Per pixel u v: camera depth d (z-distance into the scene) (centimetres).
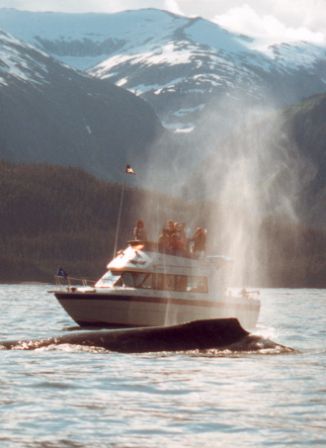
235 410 4372
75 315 12375
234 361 6072
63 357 6172
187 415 4225
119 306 12344
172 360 6047
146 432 3834
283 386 5141
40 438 3678
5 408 4331
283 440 3697
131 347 6388
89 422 4019
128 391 4909
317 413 4316
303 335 10619
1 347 6550
